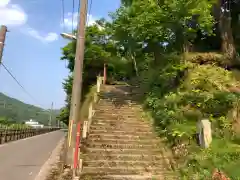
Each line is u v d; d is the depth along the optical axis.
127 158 9.62
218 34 18.31
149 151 10.19
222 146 8.84
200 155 8.47
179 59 15.12
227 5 18.17
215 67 14.36
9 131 23.84
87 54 24.92
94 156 9.52
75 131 9.77
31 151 16.86
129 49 22.75
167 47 16.73
